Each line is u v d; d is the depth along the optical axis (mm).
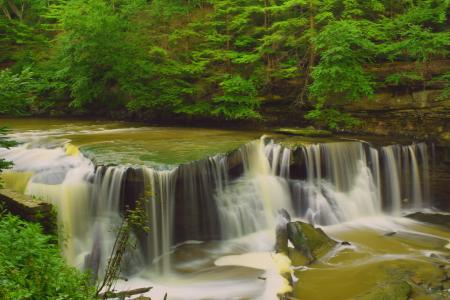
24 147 12828
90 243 9945
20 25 21812
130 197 10148
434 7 16594
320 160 13211
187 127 18016
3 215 8086
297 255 10023
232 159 12156
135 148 12406
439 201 14492
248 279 8984
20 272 4434
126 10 19406
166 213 10289
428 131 14930
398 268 9148
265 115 18031
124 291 8367
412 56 15438
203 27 19391
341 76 14781
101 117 21297
